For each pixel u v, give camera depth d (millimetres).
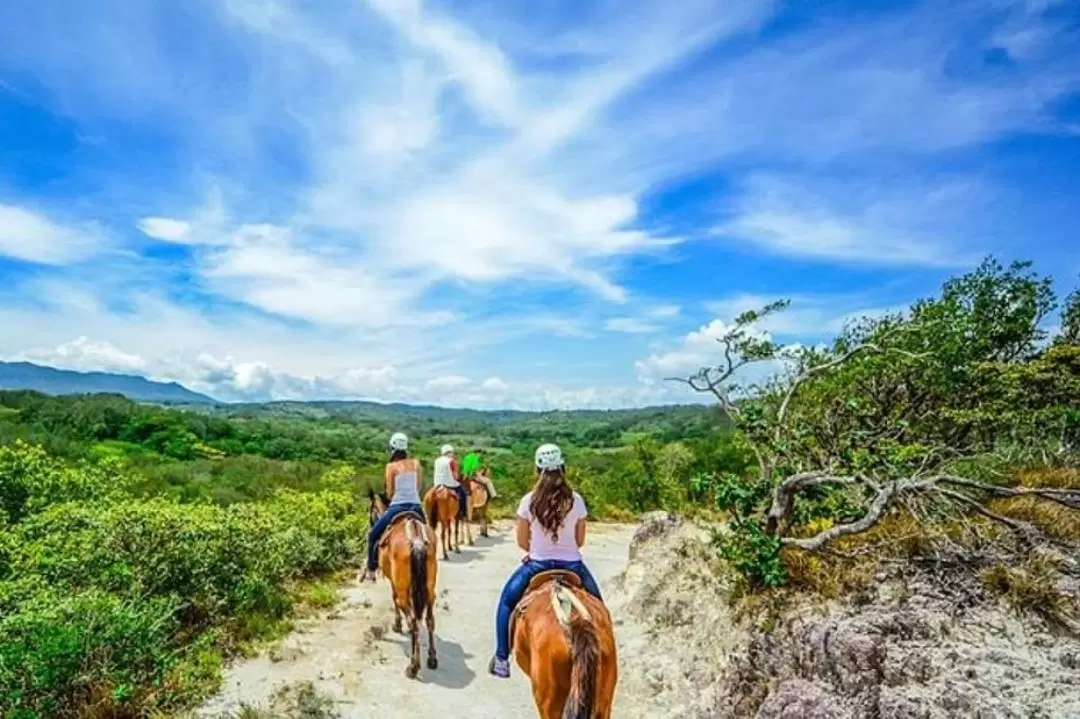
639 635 8867
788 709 5605
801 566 7551
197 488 27344
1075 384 11211
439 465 15133
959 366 11312
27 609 6996
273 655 8430
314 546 12617
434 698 7539
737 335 9531
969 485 7793
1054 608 6090
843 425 10672
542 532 5875
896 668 5453
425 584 7863
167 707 6949
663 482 24141
